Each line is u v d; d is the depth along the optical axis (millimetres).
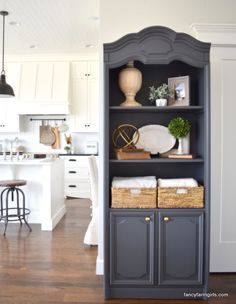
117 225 2250
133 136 2531
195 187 2250
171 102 2438
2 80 4102
